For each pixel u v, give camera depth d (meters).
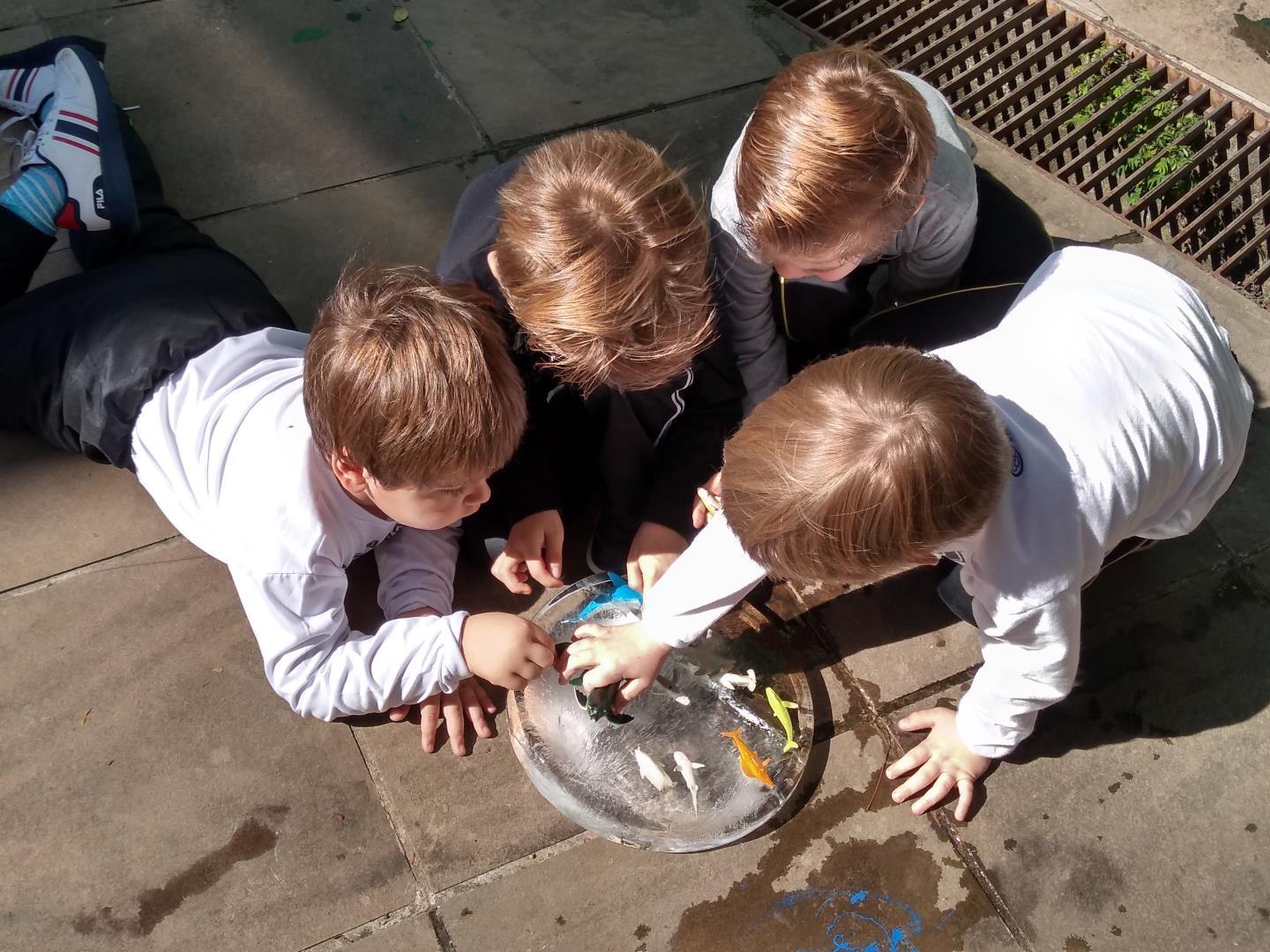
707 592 1.33
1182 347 1.37
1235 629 1.69
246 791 1.47
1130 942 1.41
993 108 2.48
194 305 1.64
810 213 1.36
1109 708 1.60
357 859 1.43
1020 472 1.19
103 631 1.59
